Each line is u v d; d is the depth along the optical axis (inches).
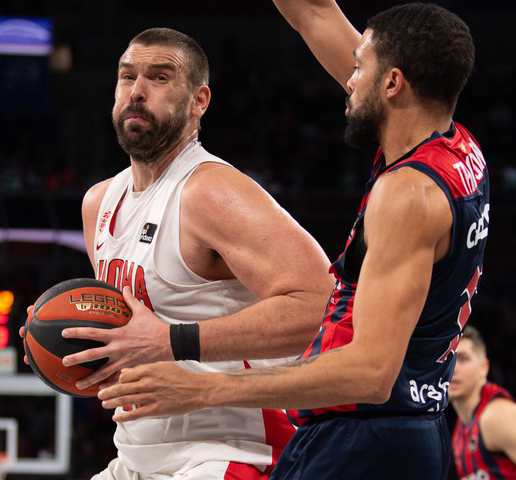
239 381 179.3
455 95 190.9
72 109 1285.7
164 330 224.4
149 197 249.0
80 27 1353.3
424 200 174.1
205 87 256.1
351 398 171.6
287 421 247.0
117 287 246.7
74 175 1099.3
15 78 1295.5
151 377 181.9
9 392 518.9
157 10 1380.4
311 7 255.0
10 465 542.3
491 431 377.1
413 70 186.2
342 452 188.2
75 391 225.9
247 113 1211.9
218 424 240.2
